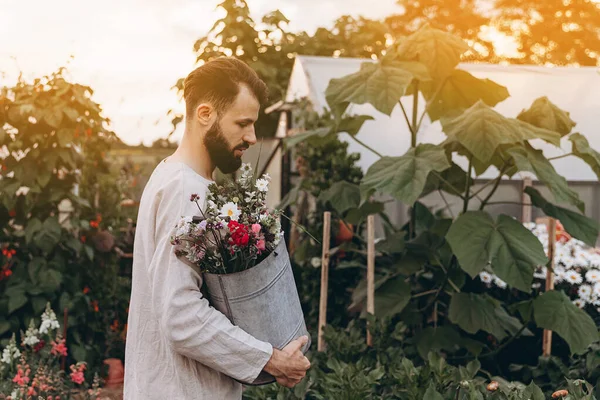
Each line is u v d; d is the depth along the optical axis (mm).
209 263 1709
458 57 4250
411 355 4082
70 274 4945
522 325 4180
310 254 5910
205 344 1645
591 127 6809
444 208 5938
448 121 3879
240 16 11883
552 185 3588
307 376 3311
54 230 4711
